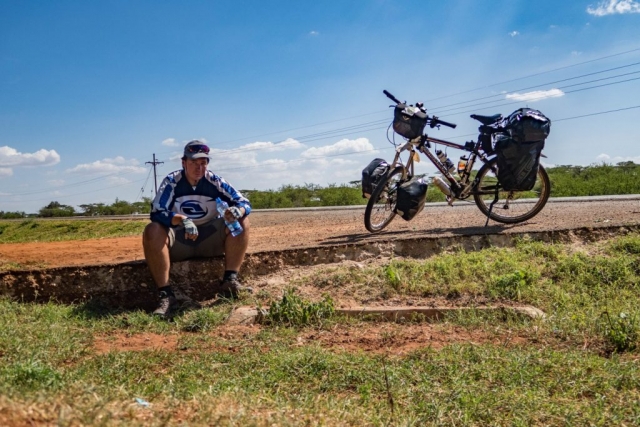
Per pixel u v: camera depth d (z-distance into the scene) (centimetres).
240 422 265
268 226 1101
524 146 680
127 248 841
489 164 724
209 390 313
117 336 507
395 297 578
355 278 610
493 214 755
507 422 325
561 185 2014
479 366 401
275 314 541
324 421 286
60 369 381
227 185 610
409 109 711
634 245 648
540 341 471
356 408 323
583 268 606
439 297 574
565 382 375
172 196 595
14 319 527
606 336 469
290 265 663
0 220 4700
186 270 626
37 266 645
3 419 226
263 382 376
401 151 722
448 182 739
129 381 363
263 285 629
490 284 577
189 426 250
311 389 373
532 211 757
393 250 675
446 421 325
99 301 603
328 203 2803
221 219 614
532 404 341
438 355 428
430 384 374
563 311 531
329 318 543
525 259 636
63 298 617
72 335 486
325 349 461
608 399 350
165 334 517
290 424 270
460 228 747
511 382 378
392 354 447
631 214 816
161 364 418
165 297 571
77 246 917
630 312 505
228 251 602
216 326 535
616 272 595
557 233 688
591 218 785
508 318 522
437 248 677
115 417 247
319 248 669
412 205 695
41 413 236
